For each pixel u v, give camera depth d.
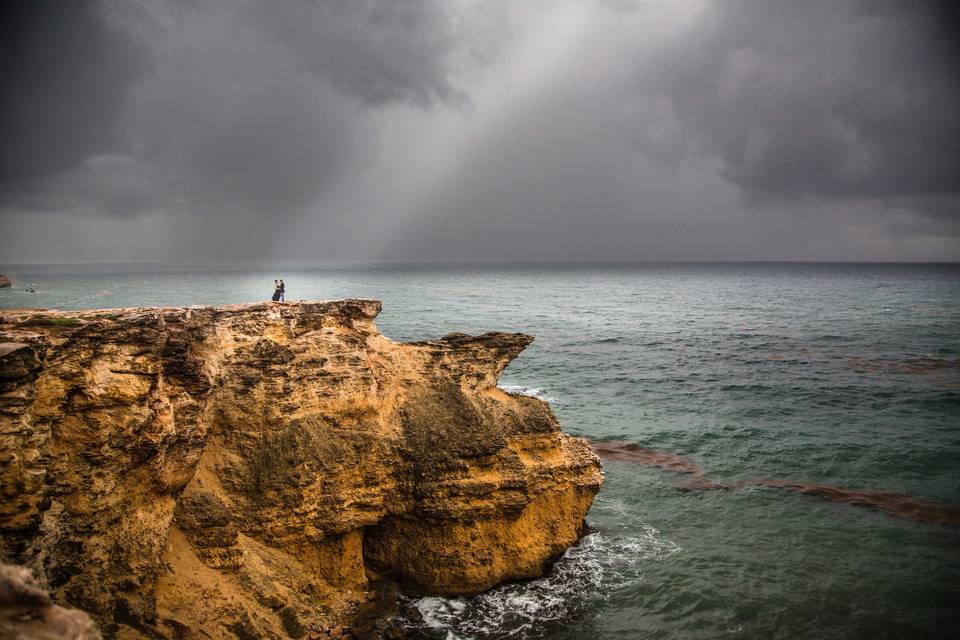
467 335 25.78
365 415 22.09
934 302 146.75
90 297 137.00
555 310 129.75
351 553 21.56
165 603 16.20
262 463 19.86
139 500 16.17
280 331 21.70
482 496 22.20
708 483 33.84
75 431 14.73
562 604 22.34
